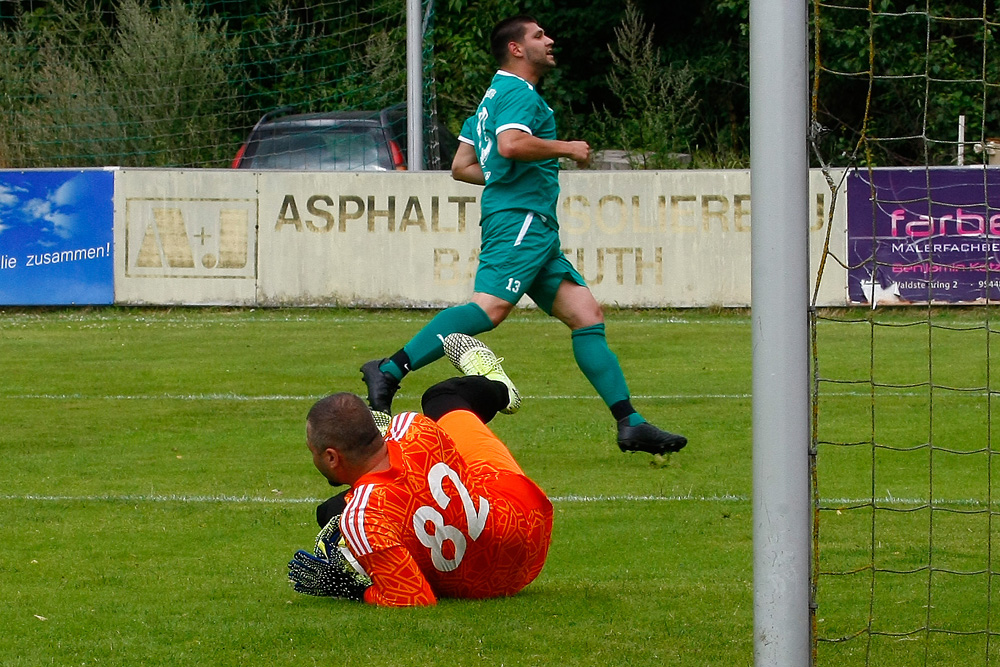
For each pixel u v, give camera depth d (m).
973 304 50.12
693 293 52.62
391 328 48.00
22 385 36.38
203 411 32.44
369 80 81.06
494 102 21.64
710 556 19.09
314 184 53.38
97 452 27.52
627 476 25.08
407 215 53.25
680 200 52.47
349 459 15.82
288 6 86.00
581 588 17.09
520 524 16.25
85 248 53.53
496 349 42.88
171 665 13.91
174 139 74.12
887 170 49.69
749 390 35.12
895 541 19.77
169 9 80.00
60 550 19.55
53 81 74.38
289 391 35.47
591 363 21.58
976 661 14.21
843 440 28.36
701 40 96.62
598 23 97.88
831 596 16.84
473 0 95.31
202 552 19.47
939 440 28.25
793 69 11.92
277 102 86.81
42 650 14.48
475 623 15.26
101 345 44.19
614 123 83.19
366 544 15.84
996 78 74.88
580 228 52.78
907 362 39.56
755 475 12.12
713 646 14.48
